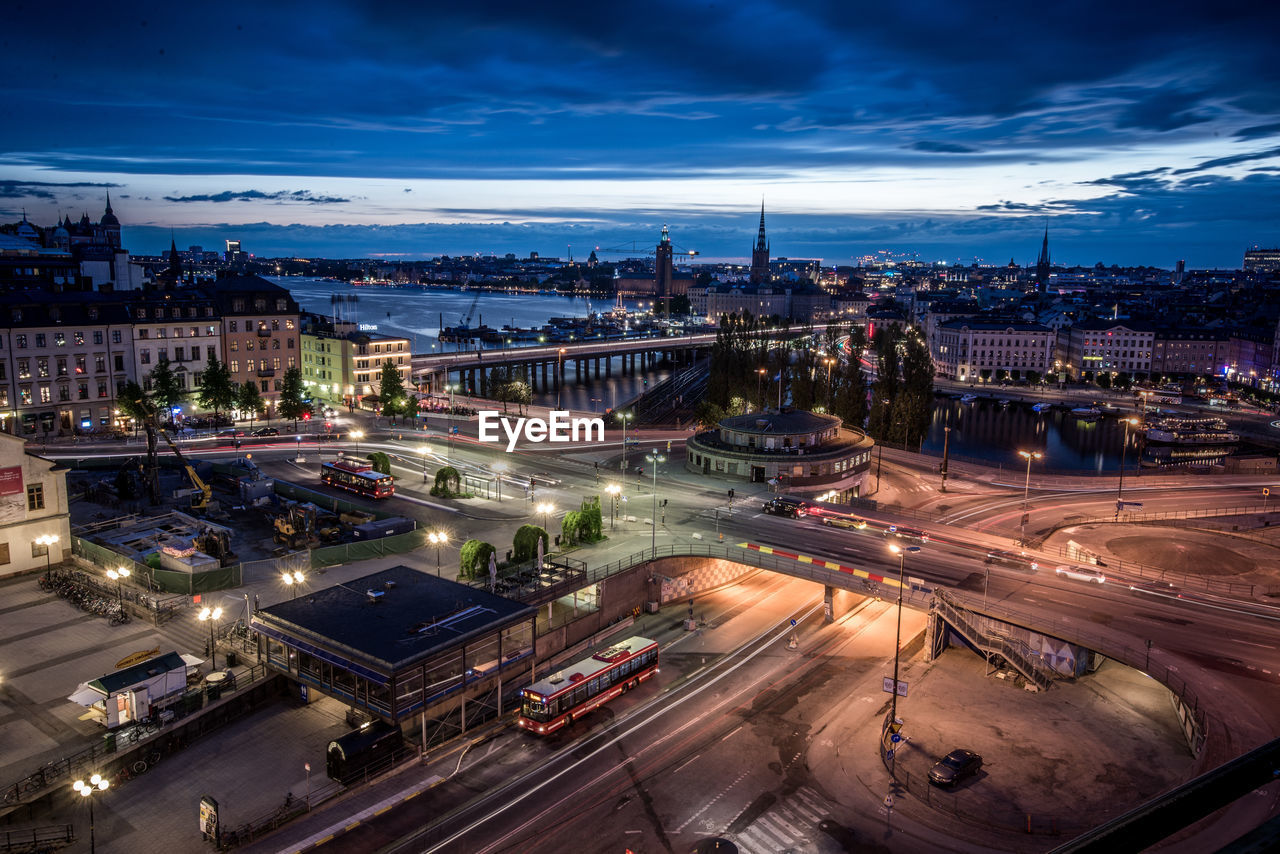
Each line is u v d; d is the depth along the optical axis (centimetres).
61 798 5038
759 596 8975
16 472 7900
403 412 15875
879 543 9175
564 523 8894
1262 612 7300
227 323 16025
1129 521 10381
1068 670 7100
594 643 7619
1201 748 5388
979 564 8525
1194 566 8469
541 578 7656
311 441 14225
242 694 6081
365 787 5459
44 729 5569
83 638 6775
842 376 17875
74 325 13800
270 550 8894
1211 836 4641
